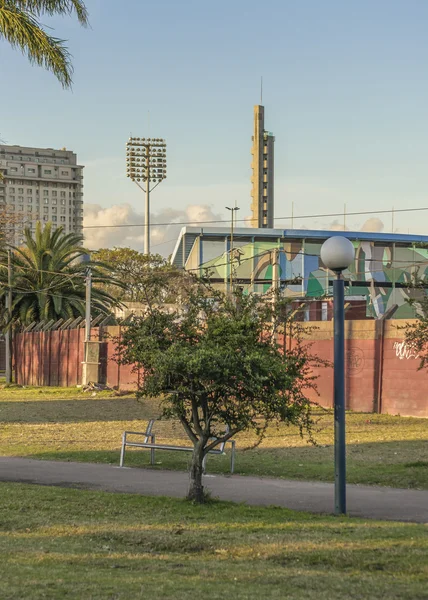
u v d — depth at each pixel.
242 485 13.96
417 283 18.16
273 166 156.62
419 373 28.69
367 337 31.11
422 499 12.49
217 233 94.69
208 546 8.85
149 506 11.55
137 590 6.73
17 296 59.59
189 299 12.94
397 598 6.54
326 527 9.86
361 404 31.22
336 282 11.68
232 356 11.66
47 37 21.38
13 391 47.53
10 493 12.57
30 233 60.62
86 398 39.84
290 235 95.31
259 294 13.52
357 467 16.20
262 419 27.30
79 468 16.12
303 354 12.95
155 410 32.25
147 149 105.31
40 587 6.80
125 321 13.92
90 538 9.39
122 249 104.31
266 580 7.21
